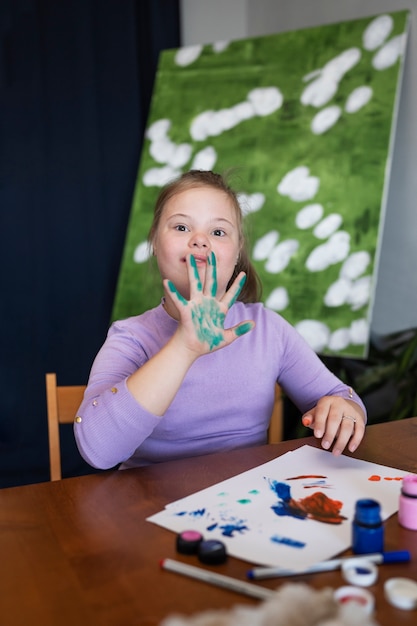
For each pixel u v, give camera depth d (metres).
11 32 2.64
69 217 2.78
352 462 0.98
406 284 2.32
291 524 0.77
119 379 1.07
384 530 0.75
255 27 3.03
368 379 2.35
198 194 1.12
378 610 0.60
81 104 2.75
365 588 0.63
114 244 2.84
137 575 0.67
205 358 1.16
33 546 0.73
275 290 2.38
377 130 2.27
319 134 2.40
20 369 2.77
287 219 2.41
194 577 0.65
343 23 2.43
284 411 2.48
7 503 0.85
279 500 0.84
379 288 2.43
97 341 2.85
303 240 2.36
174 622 0.51
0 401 2.74
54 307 2.80
